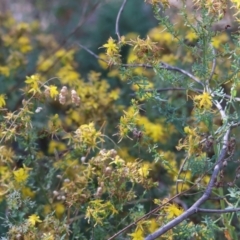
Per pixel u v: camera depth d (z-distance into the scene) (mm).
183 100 4359
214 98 3158
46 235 2932
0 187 3465
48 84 4551
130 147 4223
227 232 3213
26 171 3328
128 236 3451
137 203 3277
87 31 6766
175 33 2992
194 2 3014
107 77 5559
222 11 2822
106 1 7125
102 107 4293
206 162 3014
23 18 7711
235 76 2924
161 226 3006
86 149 3262
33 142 3281
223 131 2963
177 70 3725
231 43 4879
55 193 3420
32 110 3408
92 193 3385
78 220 3434
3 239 3027
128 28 6746
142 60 2979
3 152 3297
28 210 3350
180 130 3195
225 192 3982
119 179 3092
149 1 3025
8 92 4844
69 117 4305
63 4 7449
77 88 4414
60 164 3527
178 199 3770
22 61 5168
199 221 3881
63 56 5188
